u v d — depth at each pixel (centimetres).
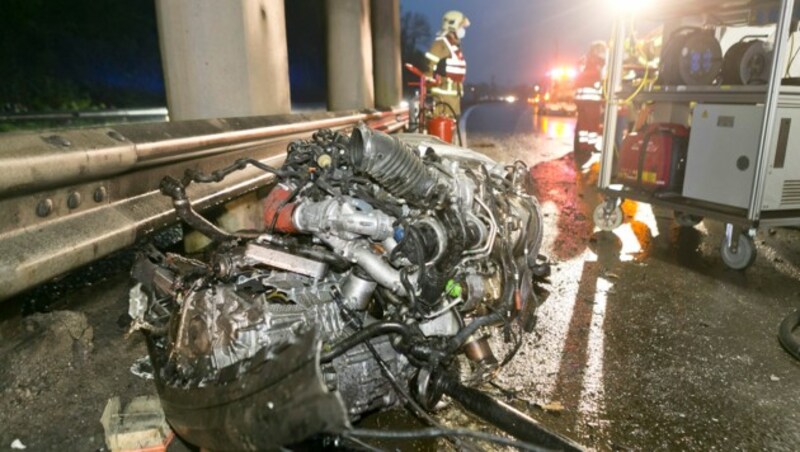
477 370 256
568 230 633
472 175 276
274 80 580
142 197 335
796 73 609
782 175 479
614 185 640
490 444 242
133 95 3089
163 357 237
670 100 556
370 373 227
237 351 202
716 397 287
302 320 216
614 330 367
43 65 2591
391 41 1892
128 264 475
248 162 244
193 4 482
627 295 431
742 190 483
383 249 237
